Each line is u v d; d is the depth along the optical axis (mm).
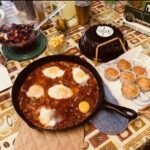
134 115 423
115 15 676
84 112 441
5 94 500
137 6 638
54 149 400
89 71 506
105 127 421
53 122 426
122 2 718
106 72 496
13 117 456
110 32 541
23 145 408
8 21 678
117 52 542
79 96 467
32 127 417
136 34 608
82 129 424
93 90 473
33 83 494
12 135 430
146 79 476
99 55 536
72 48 588
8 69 556
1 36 572
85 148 402
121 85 482
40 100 466
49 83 495
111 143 405
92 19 670
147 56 531
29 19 694
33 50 589
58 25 628
